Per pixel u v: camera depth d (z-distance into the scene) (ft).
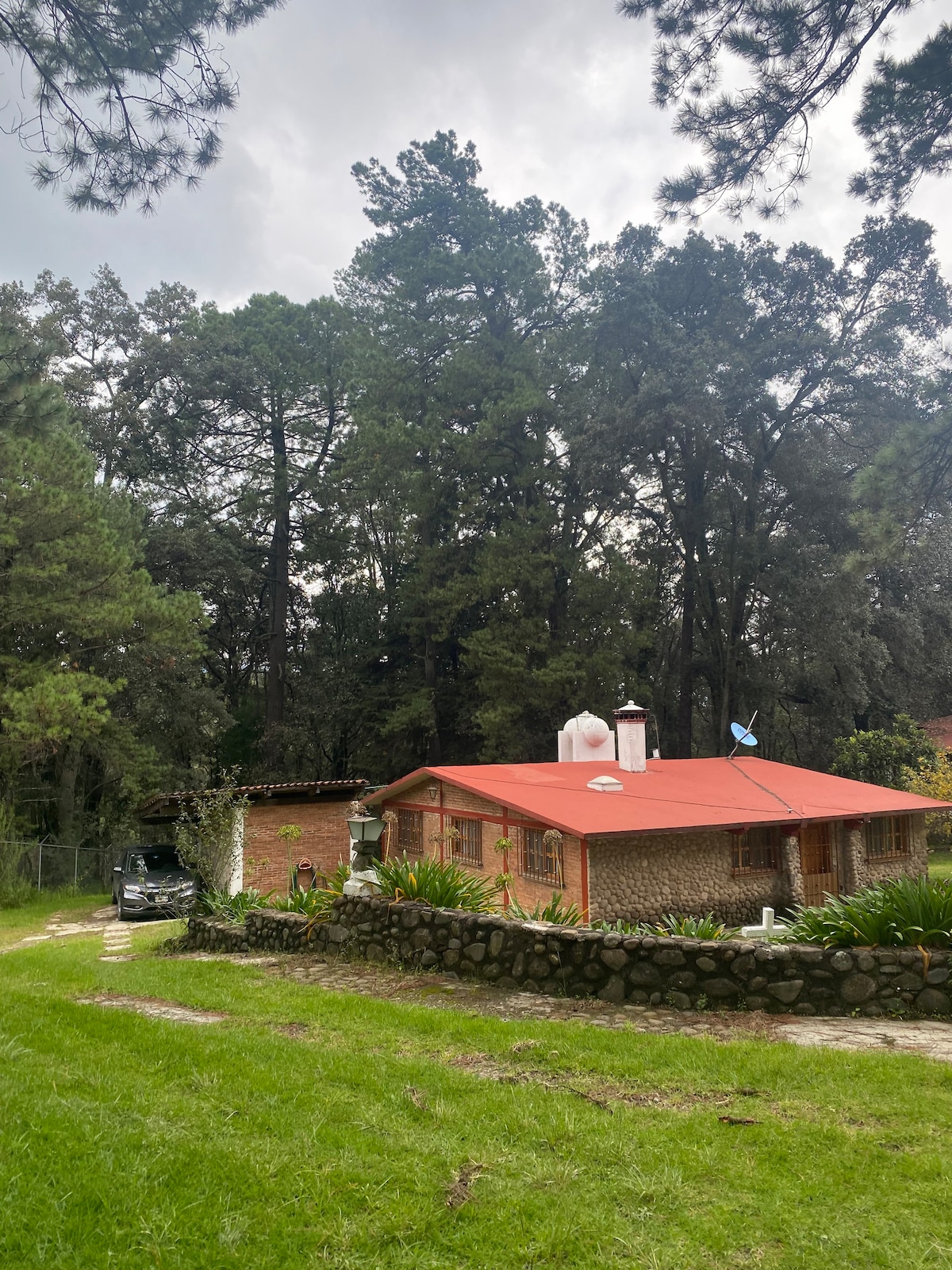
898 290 94.48
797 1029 21.17
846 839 57.82
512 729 101.96
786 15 25.12
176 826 51.31
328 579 139.03
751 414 96.07
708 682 121.08
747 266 101.09
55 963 33.53
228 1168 12.50
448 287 111.04
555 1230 11.42
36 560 70.23
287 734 119.14
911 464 37.60
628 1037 19.97
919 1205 12.17
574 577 102.78
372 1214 11.60
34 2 23.48
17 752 68.64
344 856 66.23
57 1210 11.05
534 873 51.44
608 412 94.94
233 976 29.09
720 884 52.34
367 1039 20.31
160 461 114.93
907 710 122.01
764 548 100.73
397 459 107.55
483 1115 15.16
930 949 23.39
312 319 127.65
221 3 23.95
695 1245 11.23
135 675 89.51
